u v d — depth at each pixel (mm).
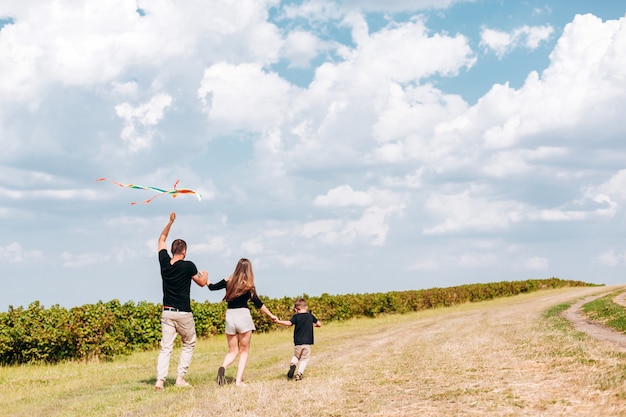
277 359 14336
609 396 6875
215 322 22859
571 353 10484
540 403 6906
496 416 6492
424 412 6902
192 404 8117
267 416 7082
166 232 10516
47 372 14586
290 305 27922
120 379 12594
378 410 7148
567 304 27141
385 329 23969
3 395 11414
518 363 10016
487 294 47188
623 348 11273
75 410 8750
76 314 16984
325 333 23766
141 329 18969
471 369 9766
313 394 8211
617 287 42781
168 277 10156
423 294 40094
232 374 11797
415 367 10555
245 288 9695
